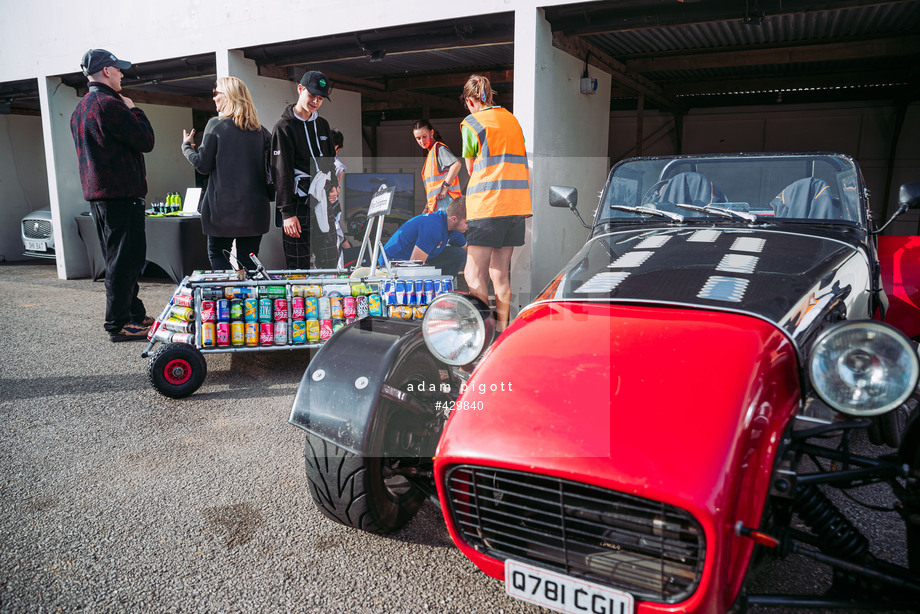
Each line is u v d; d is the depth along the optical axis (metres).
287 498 2.56
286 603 1.91
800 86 9.97
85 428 3.29
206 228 4.70
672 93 11.15
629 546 1.42
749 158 2.72
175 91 10.09
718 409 1.37
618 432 1.38
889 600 1.54
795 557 2.12
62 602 1.91
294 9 6.21
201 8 6.77
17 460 2.91
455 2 5.35
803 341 1.63
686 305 1.68
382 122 16.38
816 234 2.33
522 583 1.55
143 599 1.93
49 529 2.32
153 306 6.36
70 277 8.56
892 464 1.50
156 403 3.67
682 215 2.64
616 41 6.64
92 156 4.48
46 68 8.09
